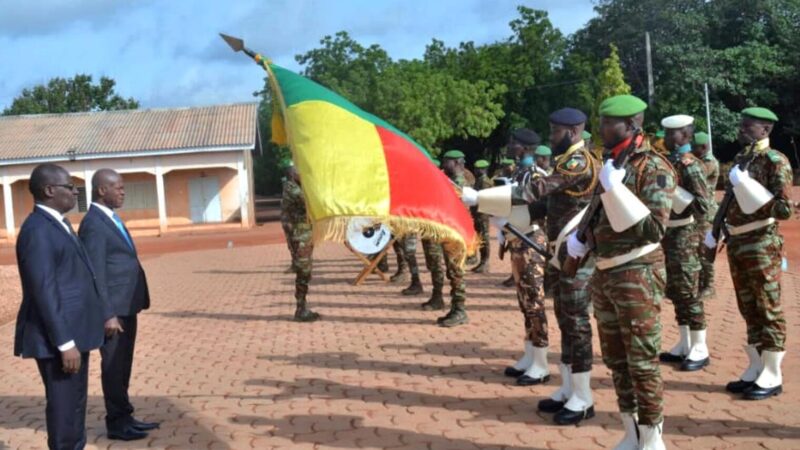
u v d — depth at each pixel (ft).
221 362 25.70
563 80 134.62
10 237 111.04
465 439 17.03
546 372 21.06
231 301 39.88
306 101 16.79
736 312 28.78
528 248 20.40
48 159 109.09
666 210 14.14
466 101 115.75
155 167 111.45
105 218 17.84
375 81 111.55
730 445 15.84
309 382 22.41
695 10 125.90
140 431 18.30
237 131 114.32
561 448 16.25
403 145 16.92
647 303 14.33
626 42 127.34
